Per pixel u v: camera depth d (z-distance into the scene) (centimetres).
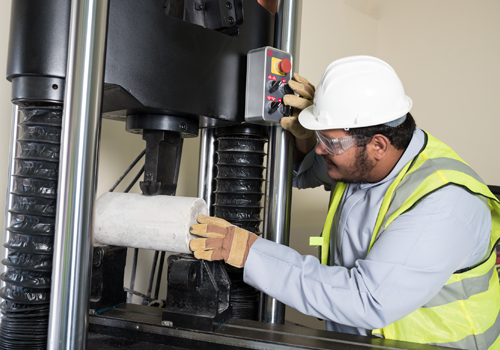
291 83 117
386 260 97
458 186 104
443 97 304
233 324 107
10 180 116
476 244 107
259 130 131
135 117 109
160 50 97
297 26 125
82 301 78
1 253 151
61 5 87
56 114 91
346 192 133
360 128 107
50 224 91
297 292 101
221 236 103
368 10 334
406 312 100
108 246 114
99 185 181
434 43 309
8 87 153
